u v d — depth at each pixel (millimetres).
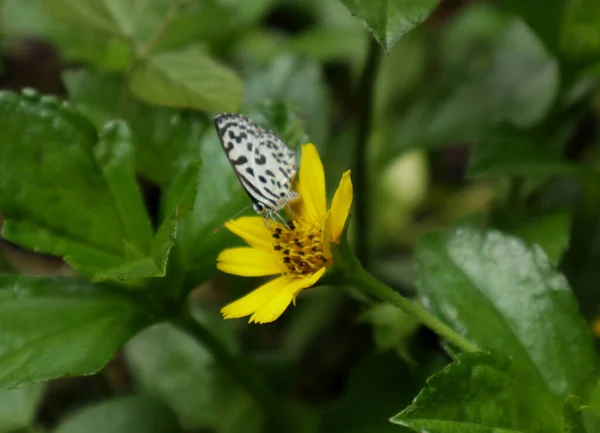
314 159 369
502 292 375
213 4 420
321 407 432
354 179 440
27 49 508
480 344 372
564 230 404
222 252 374
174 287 380
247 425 416
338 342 449
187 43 421
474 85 444
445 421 353
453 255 380
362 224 442
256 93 441
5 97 375
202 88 397
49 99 377
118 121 380
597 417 358
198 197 383
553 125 415
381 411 396
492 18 480
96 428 402
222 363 397
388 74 471
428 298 378
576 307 372
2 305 371
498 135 407
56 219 375
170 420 404
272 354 424
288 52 461
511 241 378
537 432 358
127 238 379
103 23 413
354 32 471
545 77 440
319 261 367
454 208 479
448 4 535
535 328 372
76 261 375
